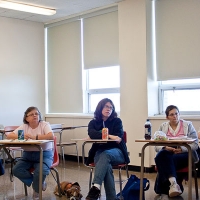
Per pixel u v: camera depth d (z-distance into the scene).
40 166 3.37
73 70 6.70
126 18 5.59
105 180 3.43
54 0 5.58
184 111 5.26
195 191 3.78
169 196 3.70
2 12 6.20
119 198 3.55
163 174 3.61
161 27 5.42
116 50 5.95
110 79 6.15
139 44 5.42
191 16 5.08
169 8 5.32
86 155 6.34
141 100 5.39
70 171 5.55
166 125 3.90
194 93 5.17
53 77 7.08
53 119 6.94
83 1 5.68
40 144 3.36
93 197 3.28
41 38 7.04
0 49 6.43
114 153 3.49
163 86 5.50
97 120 3.78
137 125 5.44
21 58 6.71
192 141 3.12
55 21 6.86
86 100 6.56
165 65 5.38
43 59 7.07
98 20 6.22
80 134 6.41
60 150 6.77
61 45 6.89
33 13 6.29
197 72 5.01
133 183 3.58
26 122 3.85
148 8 5.41
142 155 3.33
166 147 3.71
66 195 3.96
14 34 6.62
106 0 5.62
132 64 5.51
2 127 5.98
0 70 6.43
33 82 6.89
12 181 4.90
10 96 6.55
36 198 3.94
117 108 6.06
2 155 6.11
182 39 5.18
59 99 6.98
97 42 6.25
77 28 6.59
